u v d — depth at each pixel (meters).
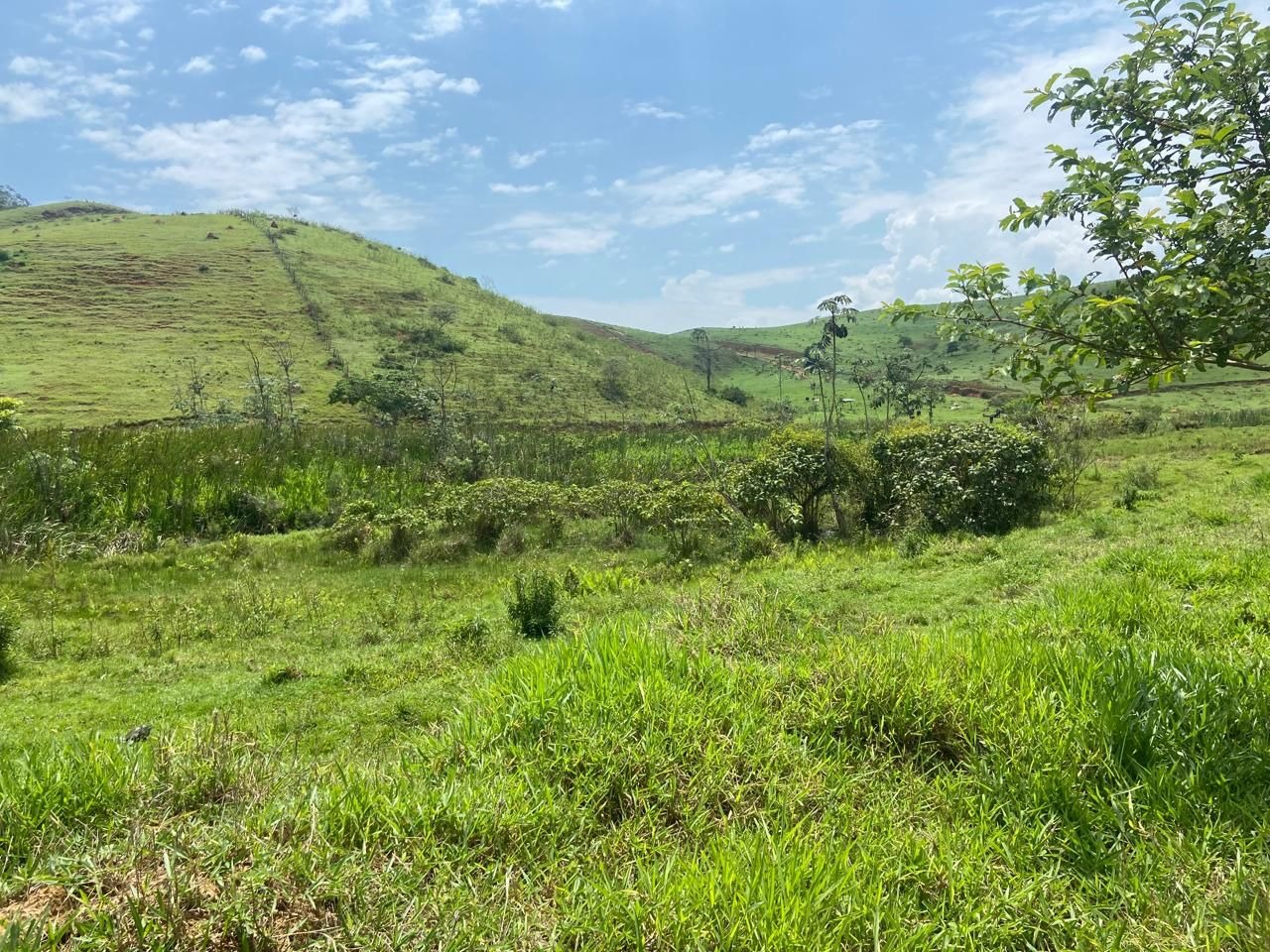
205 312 54.91
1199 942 2.38
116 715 5.82
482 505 13.51
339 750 4.82
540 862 2.74
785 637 5.19
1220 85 3.07
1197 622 5.19
